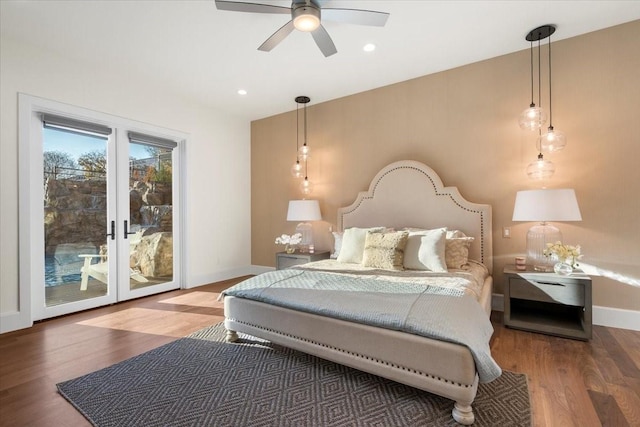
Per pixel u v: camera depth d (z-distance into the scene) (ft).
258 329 7.62
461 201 10.88
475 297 6.95
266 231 16.75
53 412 5.44
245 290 8.00
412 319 5.64
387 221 12.27
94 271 11.35
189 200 14.20
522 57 10.16
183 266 14.14
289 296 7.25
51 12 7.91
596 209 9.14
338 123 14.12
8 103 9.05
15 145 9.18
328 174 14.46
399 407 5.55
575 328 8.49
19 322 9.21
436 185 11.32
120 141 11.98
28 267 9.42
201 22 8.46
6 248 9.04
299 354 7.63
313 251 13.96
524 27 8.87
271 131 16.42
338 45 9.71
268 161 16.58
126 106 11.85
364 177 13.42
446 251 9.78
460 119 11.23
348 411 5.45
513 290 8.98
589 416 5.26
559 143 9.41
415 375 5.50
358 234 11.08
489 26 8.80
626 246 8.79
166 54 10.16
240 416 5.33
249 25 8.63
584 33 9.24
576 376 6.49
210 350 7.86
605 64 9.01
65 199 10.60
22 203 9.32
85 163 11.09
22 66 9.29
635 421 5.12
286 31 7.69
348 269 9.57
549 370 6.75
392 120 12.66
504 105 10.46
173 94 13.51
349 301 6.59
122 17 8.18
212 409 5.51
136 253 12.59
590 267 9.23
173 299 12.44
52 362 7.22
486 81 10.75
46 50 9.78
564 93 9.55
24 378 6.52
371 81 12.42
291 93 13.56
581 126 9.32
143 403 5.68
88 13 7.98
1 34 8.89
